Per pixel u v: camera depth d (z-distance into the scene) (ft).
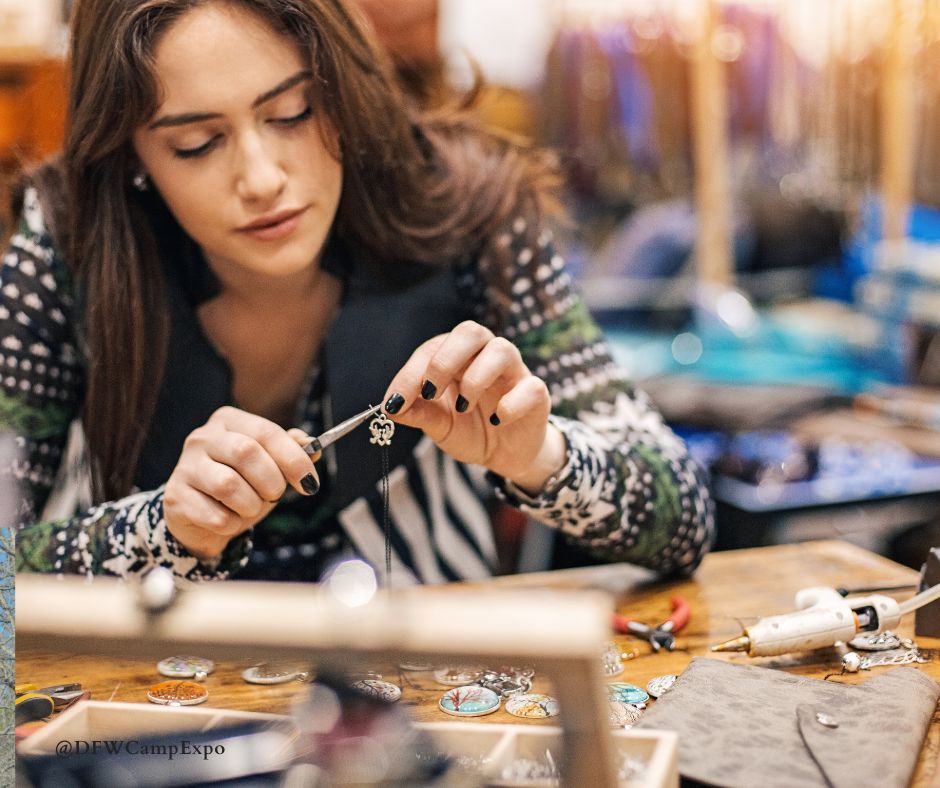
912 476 6.47
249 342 4.31
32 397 4.24
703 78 8.73
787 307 9.41
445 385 3.08
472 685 2.90
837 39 8.67
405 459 4.30
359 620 1.58
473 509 4.59
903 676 2.70
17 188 4.49
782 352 8.55
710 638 3.31
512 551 5.61
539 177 4.45
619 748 2.15
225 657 1.67
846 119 8.78
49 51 7.35
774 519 6.16
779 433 7.27
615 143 9.78
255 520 3.16
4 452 4.11
